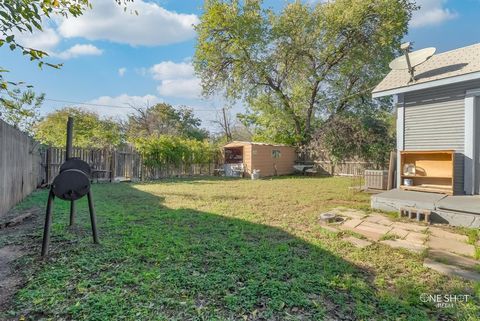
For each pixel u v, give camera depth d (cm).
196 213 546
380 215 536
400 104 670
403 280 264
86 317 195
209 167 1680
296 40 1675
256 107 1959
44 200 650
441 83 564
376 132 1510
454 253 337
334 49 1666
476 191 561
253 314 202
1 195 470
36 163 843
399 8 1550
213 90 1823
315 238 391
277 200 721
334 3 1608
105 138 1343
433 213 490
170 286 240
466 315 208
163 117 2822
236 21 1619
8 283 250
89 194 351
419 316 203
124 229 416
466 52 643
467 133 567
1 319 194
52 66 224
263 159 1589
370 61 1694
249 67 1742
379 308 214
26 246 345
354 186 1026
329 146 1606
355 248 351
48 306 209
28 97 689
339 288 245
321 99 1880
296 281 254
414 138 649
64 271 268
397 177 677
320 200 722
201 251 329
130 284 244
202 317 198
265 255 318
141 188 966
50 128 1269
